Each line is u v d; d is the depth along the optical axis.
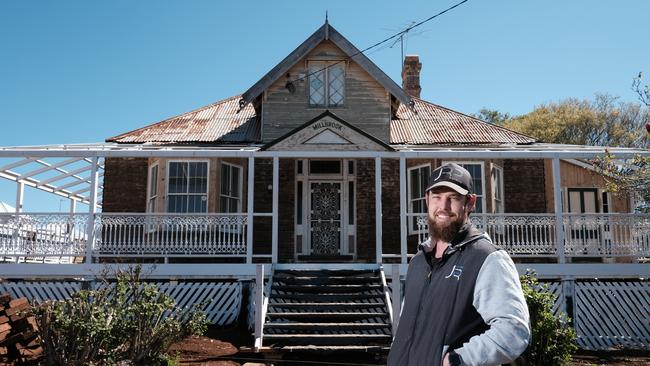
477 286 2.83
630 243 13.01
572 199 16.58
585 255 13.01
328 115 14.04
